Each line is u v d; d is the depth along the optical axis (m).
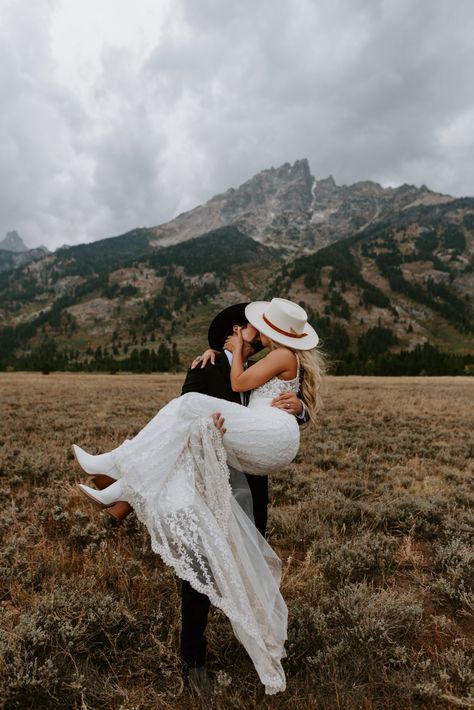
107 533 4.46
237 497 2.64
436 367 99.62
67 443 8.84
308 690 2.38
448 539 4.51
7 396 20.61
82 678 2.41
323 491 5.89
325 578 3.74
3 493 5.72
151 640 2.83
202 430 2.48
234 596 2.26
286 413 2.62
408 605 3.24
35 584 3.50
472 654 2.79
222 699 2.29
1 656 2.49
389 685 2.45
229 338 2.96
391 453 8.57
